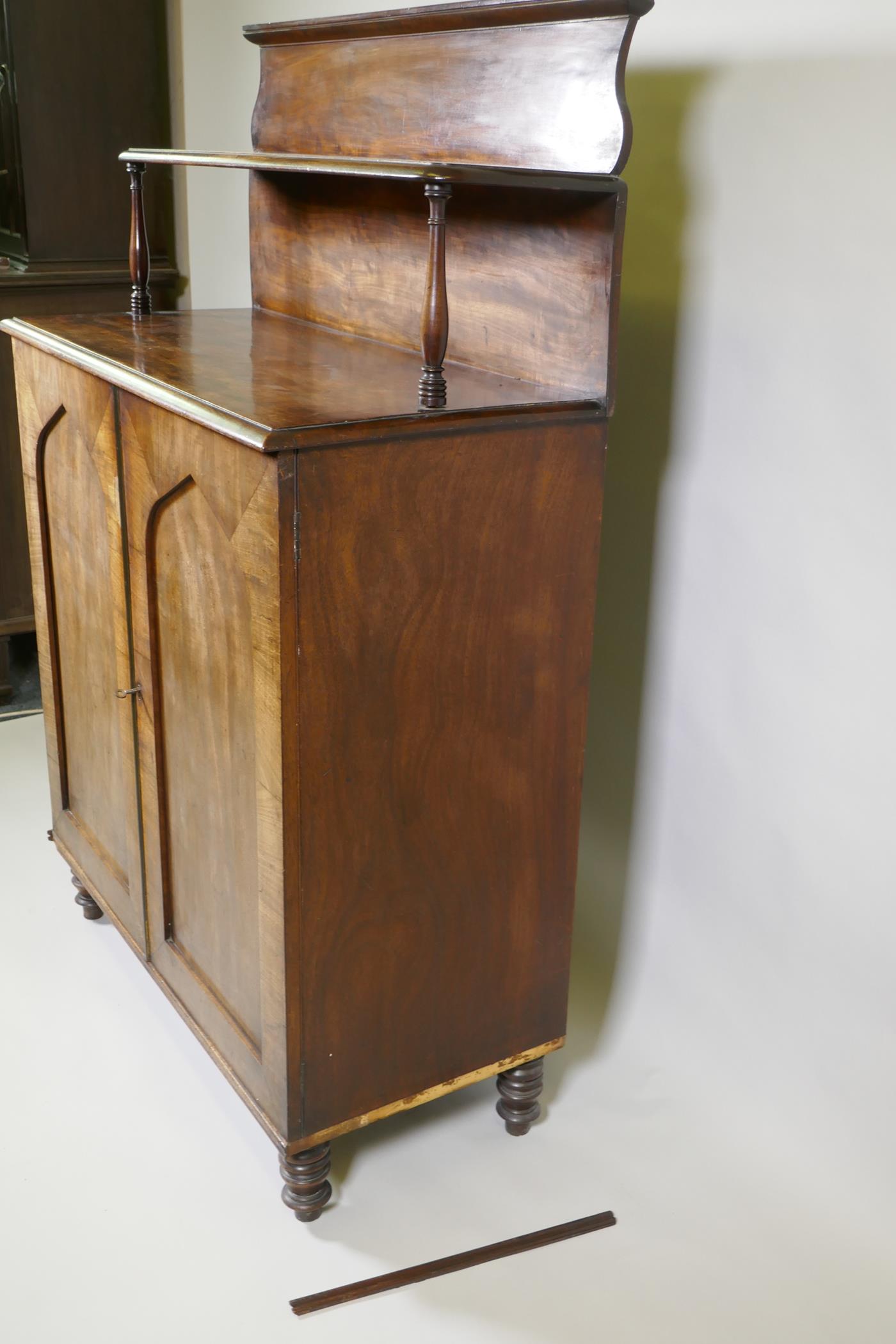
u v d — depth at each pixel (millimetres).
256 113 2262
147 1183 1842
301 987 1609
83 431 1884
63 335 1966
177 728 1797
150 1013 2211
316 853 1557
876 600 1648
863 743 1708
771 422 1734
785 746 1824
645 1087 2051
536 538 1602
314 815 1535
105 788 2162
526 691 1680
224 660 1604
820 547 1705
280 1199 1822
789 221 1644
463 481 1501
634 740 2092
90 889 2312
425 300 1457
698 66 1712
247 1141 1933
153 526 1719
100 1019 2189
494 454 1516
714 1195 1843
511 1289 1676
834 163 1573
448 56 1812
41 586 2260
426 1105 2025
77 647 2160
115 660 1967
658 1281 1691
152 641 1800
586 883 2262
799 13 1571
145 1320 1613
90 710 2158
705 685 1935
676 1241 1759
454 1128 1974
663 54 1763
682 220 1786
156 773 1882
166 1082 2049
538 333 1686
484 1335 1604
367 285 2039
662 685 2014
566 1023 1929
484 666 1621
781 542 1759
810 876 1829
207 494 1520
